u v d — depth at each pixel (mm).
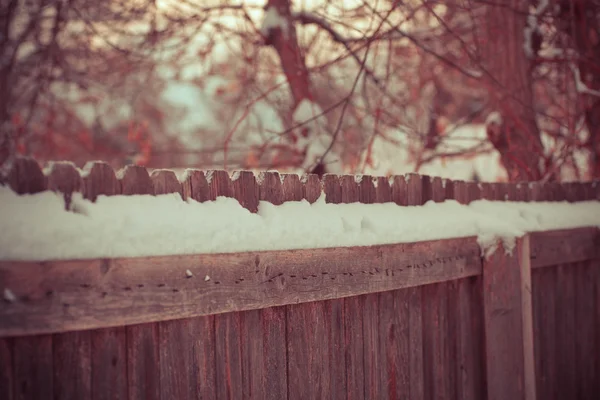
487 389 4242
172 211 2537
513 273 4484
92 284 2201
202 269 2549
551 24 7738
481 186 4625
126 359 2412
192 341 2639
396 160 9141
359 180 3582
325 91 10031
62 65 9727
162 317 2402
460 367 4188
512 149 7637
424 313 3932
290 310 3070
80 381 2270
